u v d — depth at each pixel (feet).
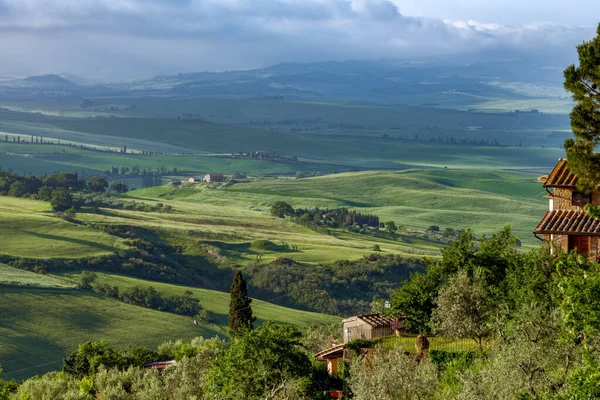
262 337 182.60
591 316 109.50
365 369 148.05
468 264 202.18
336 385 192.54
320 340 260.01
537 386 117.70
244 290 305.32
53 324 560.20
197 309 640.99
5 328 540.11
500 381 118.01
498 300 171.22
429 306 205.77
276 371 179.83
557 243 179.73
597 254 176.86
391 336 209.97
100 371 240.94
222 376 182.70
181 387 198.59
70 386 236.22
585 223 179.22
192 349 290.97
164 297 652.07
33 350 511.81
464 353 165.27
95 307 604.49
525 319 131.03
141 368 295.89
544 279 163.12
